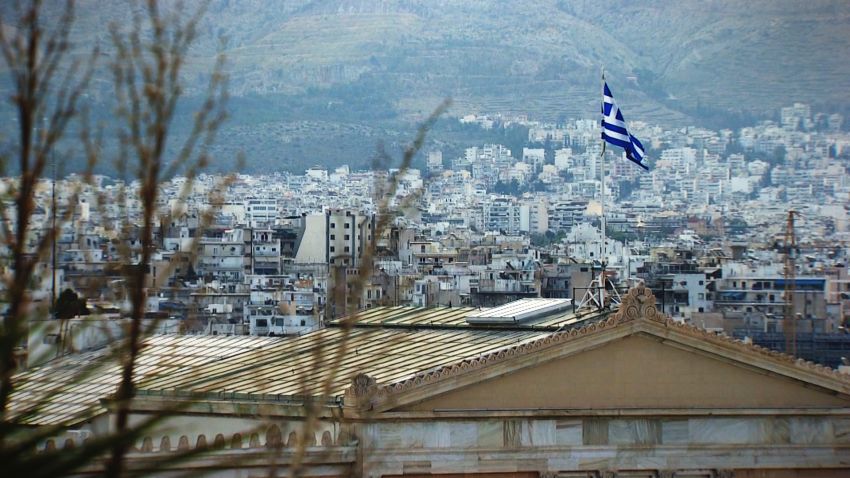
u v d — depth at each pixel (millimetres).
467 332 105812
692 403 99438
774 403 101188
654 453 98562
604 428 97750
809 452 101375
